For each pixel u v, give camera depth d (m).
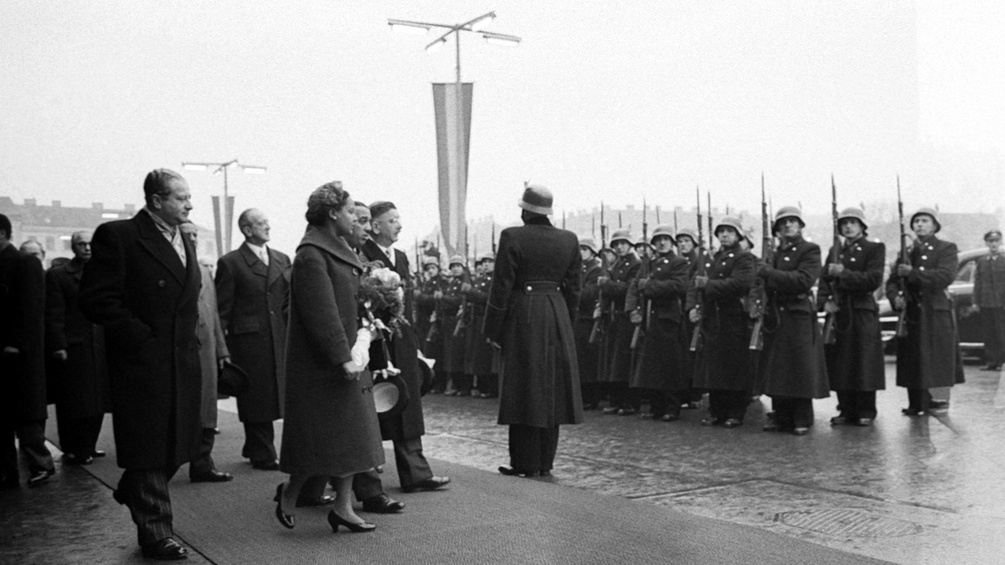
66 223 26.23
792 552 4.38
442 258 17.62
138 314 4.72
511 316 6.77
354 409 4.95
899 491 5.85
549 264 6.82
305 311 4.80
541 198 6.91
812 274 8.68
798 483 6.21
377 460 5.01
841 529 4.91
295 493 4.96
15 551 4.95
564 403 6.75
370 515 5.47
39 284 7.00
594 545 4.60
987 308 9.27
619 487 6.28
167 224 4.92
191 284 4.86
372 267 5.69
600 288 10.94
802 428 8.59
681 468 6.95
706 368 9.38
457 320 13.84
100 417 8.09
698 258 10.31
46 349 7.49
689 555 4.36
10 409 6.86
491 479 6.60
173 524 5.41
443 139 17.66
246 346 7.31
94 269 4.67
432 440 8.95
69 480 7.16
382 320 5.35
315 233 4.98
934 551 4.43
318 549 4.71
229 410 12.42
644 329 10.13
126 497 4.75
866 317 8.98
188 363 4.83
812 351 8.66
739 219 9.69
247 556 4.62
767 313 8.83
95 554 4.85
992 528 4.86
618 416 10.57
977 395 10.58
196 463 6.82
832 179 9.27
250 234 7.51
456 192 17.59
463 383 13.83
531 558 4.39
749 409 10.97
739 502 5.67
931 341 9.41
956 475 6.30
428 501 5.82
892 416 9.58
